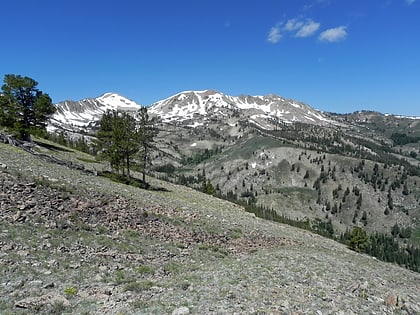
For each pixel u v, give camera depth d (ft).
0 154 141.08
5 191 83.35
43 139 298.35
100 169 224.33
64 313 41.83
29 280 51.01
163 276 65.57
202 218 132.36
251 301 48.98
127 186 178.09
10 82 215.51
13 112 216.95
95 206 97.04
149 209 116.98
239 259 87.25
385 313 54.49
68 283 52.60
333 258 105.19
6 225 68.39
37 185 93.81
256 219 208.85
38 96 228.22
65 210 86.58
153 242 88.43
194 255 87.56
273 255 92.43
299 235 180.55
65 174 139.13
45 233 70.74
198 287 54.49
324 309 50.19
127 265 67.92
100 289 51.11
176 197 204.03
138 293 50.72
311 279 66.64
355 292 63.16
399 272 119.96
